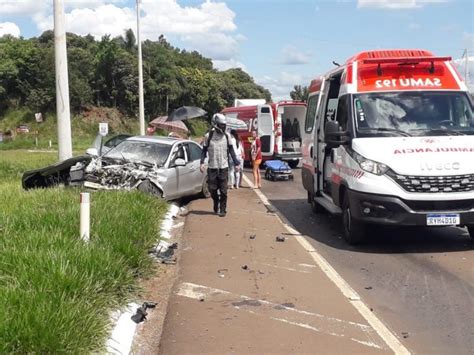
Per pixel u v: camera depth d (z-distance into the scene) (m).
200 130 79.38
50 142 57.72
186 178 13.81
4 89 75.44
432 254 8.26
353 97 9.14
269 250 8.66
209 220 11.44
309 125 12.22
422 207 7.94
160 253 8.15
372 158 8.16
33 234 6.66
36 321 4.22
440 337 5.14
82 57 75.31
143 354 4.86
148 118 76.88
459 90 9.24
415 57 9.41
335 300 6.20
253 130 26.14
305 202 14.19
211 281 6.97
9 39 84.56
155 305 6.11
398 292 6.49
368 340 5.07
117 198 10.15
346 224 9.01
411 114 8.92
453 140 8.37
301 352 4.80
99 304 5.15
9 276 5.26
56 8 13.26
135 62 75.69
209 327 5.41
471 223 7.96
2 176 19.31
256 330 5.33
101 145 16.58
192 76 83.69
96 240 6.86
